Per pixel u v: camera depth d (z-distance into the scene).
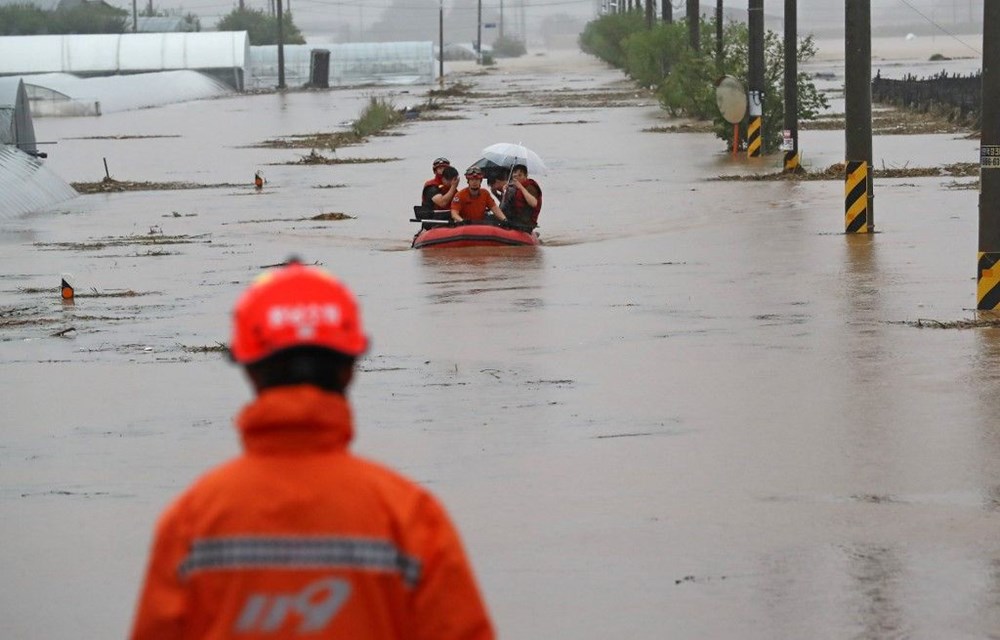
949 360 32.16
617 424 27.12
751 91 98.62
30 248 61.16
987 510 21.14
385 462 24.69
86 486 23.92
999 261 38.12
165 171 101.44
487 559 19.50
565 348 35.12
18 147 93.38
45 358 36.25
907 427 26.23
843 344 34.44
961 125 117.94
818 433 26.00
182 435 27.41
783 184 78.69
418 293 45.03
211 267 53.28
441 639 8.06
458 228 56.34
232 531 8.02
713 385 30.38
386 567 8.02
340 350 8.28
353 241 60.25
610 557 19.45
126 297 46.56
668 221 64.12
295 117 168.38
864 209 56.16
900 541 19.81
